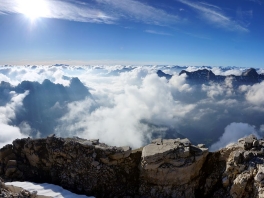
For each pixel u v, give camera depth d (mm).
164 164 24438
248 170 22078
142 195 24609
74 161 26984
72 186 25984
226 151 25266
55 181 27062
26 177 28094
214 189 23891
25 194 21203
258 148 24016
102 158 26344
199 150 25312
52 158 28016
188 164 24281
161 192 24266
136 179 25875
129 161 26594
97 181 25672
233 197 21859
